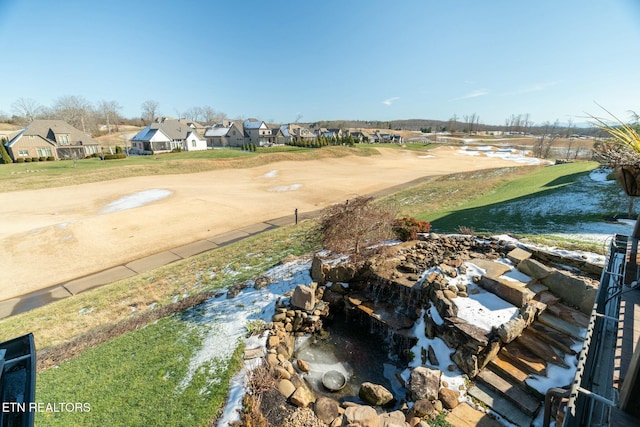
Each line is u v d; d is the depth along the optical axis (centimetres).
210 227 1791
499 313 583
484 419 452
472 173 3366
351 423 446
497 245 820
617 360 262
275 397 517
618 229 896
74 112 8212
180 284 1043
